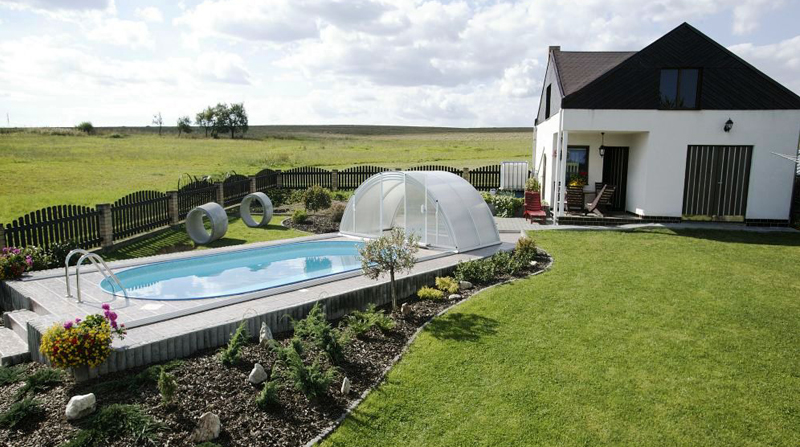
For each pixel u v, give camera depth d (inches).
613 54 862.5
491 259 462.0
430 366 271.9
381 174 573.6
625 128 673.0
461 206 532.1
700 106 656.4
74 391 227.8
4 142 2498.8
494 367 271.1
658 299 372.8
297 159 2057.1
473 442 211.3
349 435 213.0
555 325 325.4
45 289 365.1
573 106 675.4
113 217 585.3
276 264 506.3
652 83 661.9
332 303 343.3
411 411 232.4
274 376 244.8
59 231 499.2
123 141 3002.0
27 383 231.6
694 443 209.8
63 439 194.7
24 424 204.5
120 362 246.2
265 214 737.6
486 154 2146.9
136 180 1337.4
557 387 251.0
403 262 353.4
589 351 288.5
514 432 217.2
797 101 636.1
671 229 640.4
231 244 621.3
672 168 671.1
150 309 316.2
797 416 227.3
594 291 390.9
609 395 243.9
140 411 207.9
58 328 235.9
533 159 1080.8
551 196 813.2
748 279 421.7
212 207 628.1
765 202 660.1
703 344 297.4
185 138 3629.4
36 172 1421.0
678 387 250.5
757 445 208.5
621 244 557.9
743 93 647.8
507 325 325.7
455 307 359.3
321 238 599.8
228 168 1673.2
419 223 541.3
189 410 216.2
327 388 242.5
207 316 305.7
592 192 804.0
